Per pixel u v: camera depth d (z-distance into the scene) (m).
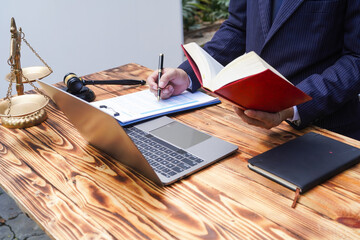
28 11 3.08
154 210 0.96
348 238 0.84
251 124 1.26
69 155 1.24
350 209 0.93
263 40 1.60
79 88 1.59
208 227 0.90
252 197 0.99
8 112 1.38
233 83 0.99
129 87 1.75
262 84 0.98
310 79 1.37
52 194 1.04
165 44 3.94
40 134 1.38
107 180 1.09
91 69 3.57
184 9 5.53
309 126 1.34
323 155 1.11
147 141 1.25
